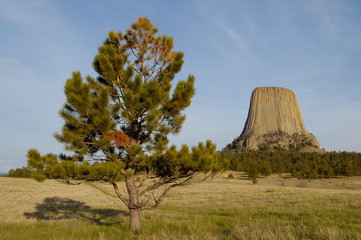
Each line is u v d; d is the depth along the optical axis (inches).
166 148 343.6
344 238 240.5
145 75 410.9
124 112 310.8
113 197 1111.6
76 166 274.7
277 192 1141.1
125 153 348.5
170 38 423.2
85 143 337.7
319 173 3604.8
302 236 261.3
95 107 321.1
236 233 289.6
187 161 323.3
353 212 474.3
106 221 522.0
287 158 5575.8
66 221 522.6
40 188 1280.8
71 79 306.0
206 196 1077.8
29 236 362.9
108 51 353.1
